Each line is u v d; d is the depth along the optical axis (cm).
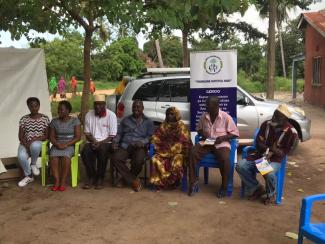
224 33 2547
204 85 712
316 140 1058
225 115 608
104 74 4597
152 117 847
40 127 666
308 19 1969
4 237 463
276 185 564
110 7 738
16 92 757
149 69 930
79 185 655
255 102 847
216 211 539
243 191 595
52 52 3638
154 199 587
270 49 1686
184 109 834
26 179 655
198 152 599
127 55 4581
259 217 519
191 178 601
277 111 568
